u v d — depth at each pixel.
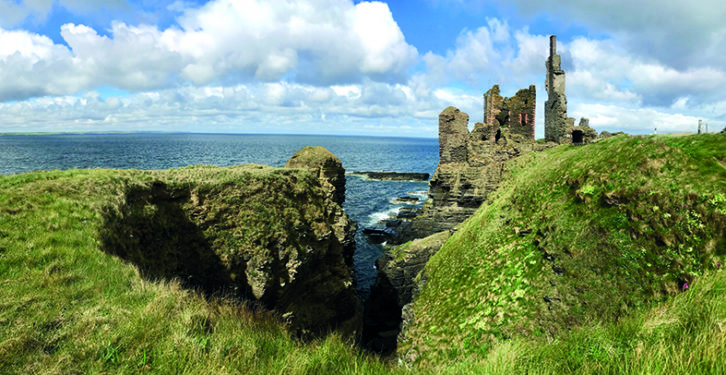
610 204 11.88
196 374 5.54
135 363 5.76
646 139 12.66
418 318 16.84
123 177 17.06
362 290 35.62
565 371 5.78
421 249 31.03
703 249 8.74
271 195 21.94
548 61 43.97
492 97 50.53
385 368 7.09
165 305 7.75
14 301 6.97
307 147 46.06
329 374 6.24
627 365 4.88
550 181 17.08
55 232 10.71
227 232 19.39
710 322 5.21
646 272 9.66
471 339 12.30
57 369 5.32
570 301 10.78
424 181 117.12
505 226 17.92
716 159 10.01
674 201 9.95
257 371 5.95
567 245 12.21
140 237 15.62
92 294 8.01
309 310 23.17
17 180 13.84
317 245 23.91
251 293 18.88
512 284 13.26
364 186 103.31
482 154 43.69
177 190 19.08
